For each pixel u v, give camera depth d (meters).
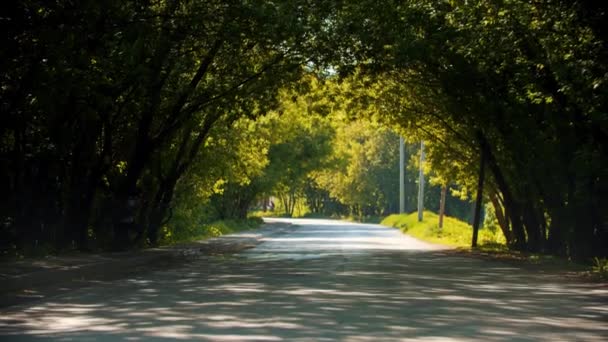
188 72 39.25
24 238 33.34
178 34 33.25
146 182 45.88
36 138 32.69
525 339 15.02
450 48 34.22
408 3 35.06
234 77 39.75
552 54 28.73
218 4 32.78
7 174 32.34
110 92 32.69
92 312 18.53
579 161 34.03
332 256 43.81
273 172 99.69
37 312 18.56
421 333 15.53
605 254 36.91
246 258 41.72
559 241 43.03
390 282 27.11
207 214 75.19
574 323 17.28
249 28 34.19
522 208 47.22
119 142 41.38
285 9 33.41
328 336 15.00
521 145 40.94
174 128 40.16
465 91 41.66
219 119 49.78
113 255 36.50
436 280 28.25
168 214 53.25
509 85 36.16
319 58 37.59
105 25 28.33
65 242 36.41
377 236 78.62
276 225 109.00
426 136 56.09
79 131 35.59
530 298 22.48
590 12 25.77
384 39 36.19
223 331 15.52
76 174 36.38
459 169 57.66
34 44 26.28
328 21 36.25
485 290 24.73
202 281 27.20
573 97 28.83
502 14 27.98
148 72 32.25
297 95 45.41
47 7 25.19
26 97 29.48
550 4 26.67
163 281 27.22
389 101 51.03
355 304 20.31
